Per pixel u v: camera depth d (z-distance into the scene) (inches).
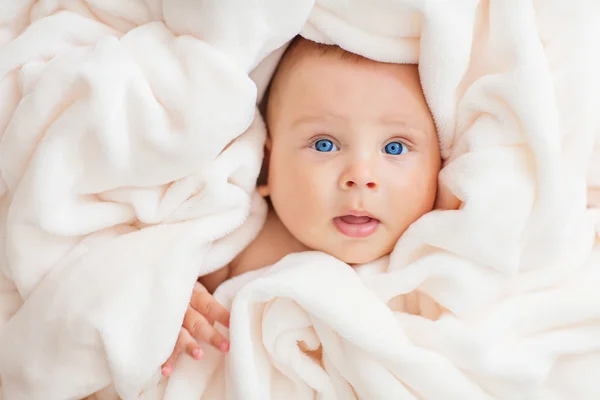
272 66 37.7
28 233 33.1
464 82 35.8
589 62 34.4
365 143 35.4
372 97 35.4
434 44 34.0
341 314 32.5
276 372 35.3
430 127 36.5
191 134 32.1
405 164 36.0
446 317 34.8
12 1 36.4
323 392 34.2
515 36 33.9
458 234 34.2
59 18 35.1
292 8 33.0
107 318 31.6
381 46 35.1
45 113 32.4
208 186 34.2
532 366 33.3
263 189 39.2
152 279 33.0
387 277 35.3
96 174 32.9
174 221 35.1
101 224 34.3
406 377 32.8
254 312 34.3
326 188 35.5
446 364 33.0
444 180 36.0
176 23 33.6
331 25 34.9
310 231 36.6
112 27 36.2
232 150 35.7
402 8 33.5
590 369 34.4
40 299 33.0
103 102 31.4
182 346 33.9
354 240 36.1
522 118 33.5
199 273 36.4
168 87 32.4
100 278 32.8
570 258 35.7
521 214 33.8
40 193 32.1
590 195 38.4
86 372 32.4
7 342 33.6
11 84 34.5
